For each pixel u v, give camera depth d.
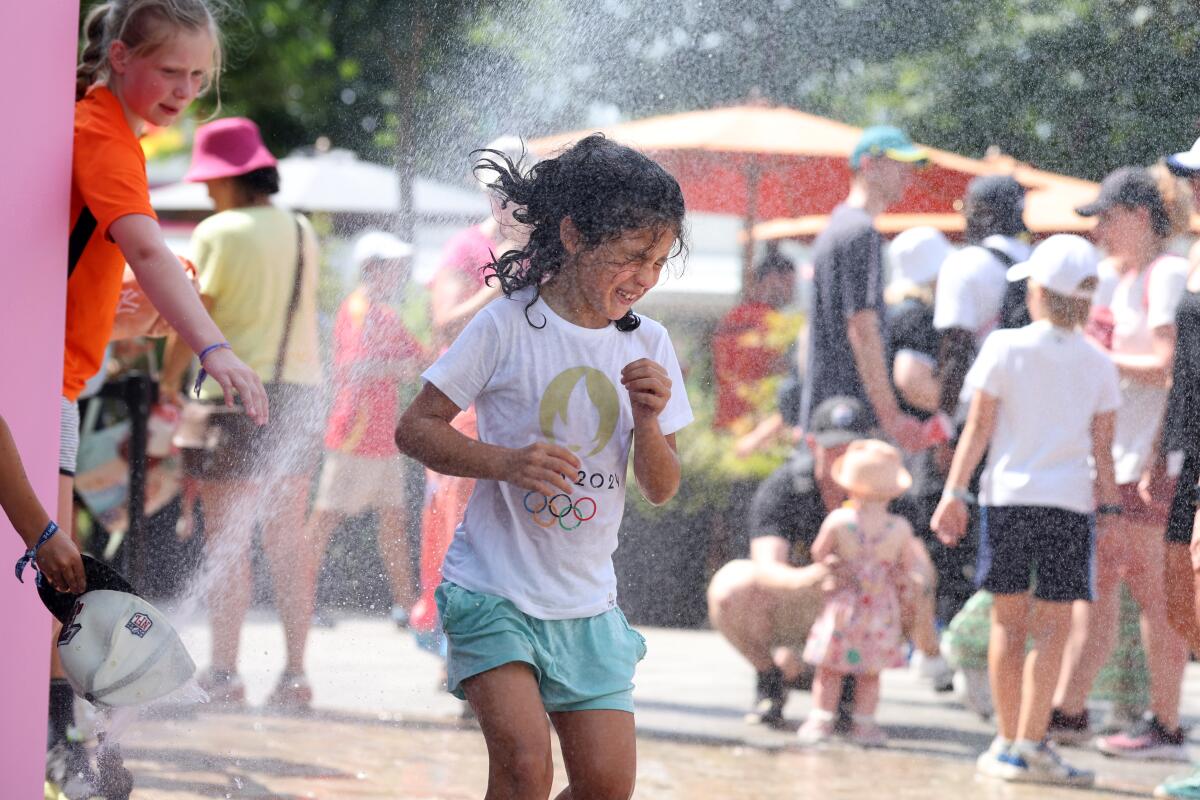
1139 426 6.61
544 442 3.91
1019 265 6.93
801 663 7.05
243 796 5.19
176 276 4.73
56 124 4.52
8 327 4.42
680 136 8.66
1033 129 7.67
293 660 6.85
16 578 4.29
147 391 7.37
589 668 3.92
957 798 5.74
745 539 8.47
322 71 16.84
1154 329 6.59
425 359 7.44
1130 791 5.97
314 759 5.76
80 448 8.15
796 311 9.01
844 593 6.95
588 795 3.88
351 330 7.46
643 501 8.51
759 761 6.27
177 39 4.96
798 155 8.81
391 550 7.15
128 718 4.97
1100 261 6.75
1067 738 6.73
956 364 7.12
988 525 6.44
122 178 4.75
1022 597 6.35
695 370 9.88
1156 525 6.57
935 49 7.89
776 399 8.71
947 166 7.78
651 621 8.56
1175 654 6.58
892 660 6.84
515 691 3.78
